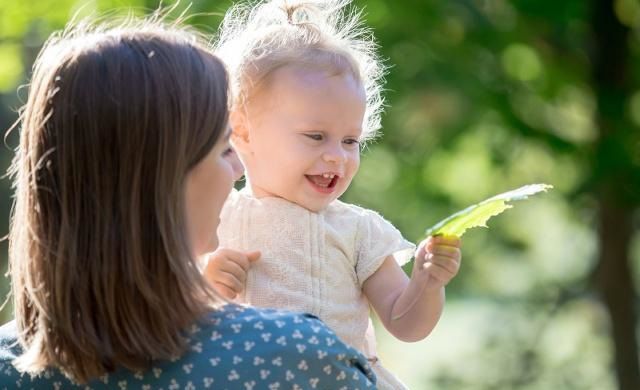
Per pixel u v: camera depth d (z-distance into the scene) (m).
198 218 2.91
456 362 16.73
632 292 14.15
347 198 15.49
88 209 2.78
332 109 3.65
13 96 16.95
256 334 2.80
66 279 2.78
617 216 13.80
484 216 3.22
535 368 16.20
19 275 2.91
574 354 16.14
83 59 2.82
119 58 2.80
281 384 2.78
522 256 17.02
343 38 4.02
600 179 12.70
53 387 2.87
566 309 16.28
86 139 2.77
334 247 3.71
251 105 3.73
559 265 16.89
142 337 2.75
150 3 11.48
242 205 3.75
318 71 3.67
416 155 14.44
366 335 3.82
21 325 2.92
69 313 2.78
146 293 2.74
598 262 14.21
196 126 2.81
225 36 4.03
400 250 3.76
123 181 2.76
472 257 17.52
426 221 15.49
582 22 13.48
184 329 2.80
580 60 13.48
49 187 2.81
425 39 13.06
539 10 12.88
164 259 2.76
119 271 2.75
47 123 2.82
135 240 2.75
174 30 3.10
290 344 2.80
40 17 12.43
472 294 19.08
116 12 11.12
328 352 2.82
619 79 13.31
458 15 12.88
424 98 13.53
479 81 13.09
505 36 13.06
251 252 3.65
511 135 13.29
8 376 2.90
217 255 3.58
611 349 14.29
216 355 2.78
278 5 4.00
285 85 3.67
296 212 3.70
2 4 12.38
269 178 3.72
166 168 2.77
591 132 13.13
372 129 4.12
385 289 3.73
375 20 12.97
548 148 13.09
